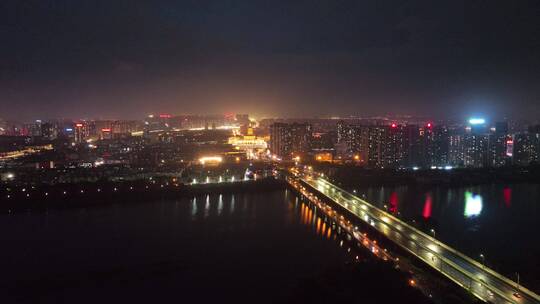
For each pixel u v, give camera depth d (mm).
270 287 97000
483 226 141500
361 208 148875
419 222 131500
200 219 156250
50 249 123250
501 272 92250
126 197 190250
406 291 80688
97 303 90750
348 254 116625
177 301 91250
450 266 90250
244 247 123688
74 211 170000
